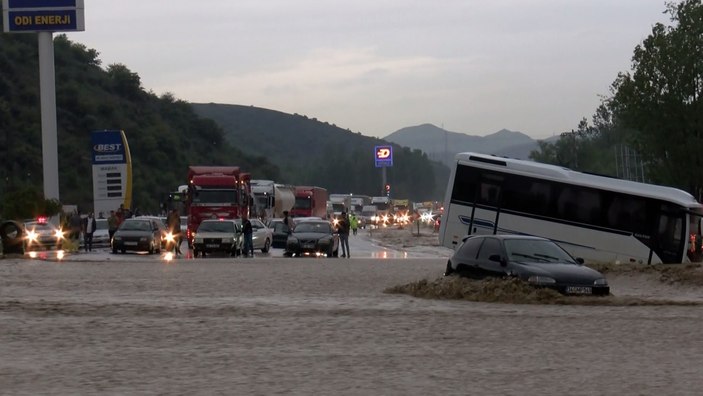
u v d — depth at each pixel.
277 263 62.03
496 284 35.16
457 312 31.41
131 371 19.70
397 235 134.00
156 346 23.50
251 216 99.00
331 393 17.28
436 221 148.25
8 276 48.56
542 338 25.08
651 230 54.12
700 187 88.75
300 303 34.59
